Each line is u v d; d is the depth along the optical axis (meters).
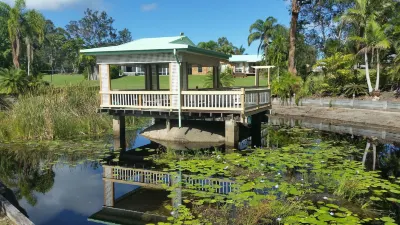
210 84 22.45
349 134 13.20
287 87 20.56
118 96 11.94
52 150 10.77
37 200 6.57
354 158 9.05
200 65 13.28
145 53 11.27
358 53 18.69
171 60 11.02
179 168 8.00
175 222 5.00
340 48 22.89
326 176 7.02
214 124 12.22
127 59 11.66
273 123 16.72
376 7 19.20
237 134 10.38
